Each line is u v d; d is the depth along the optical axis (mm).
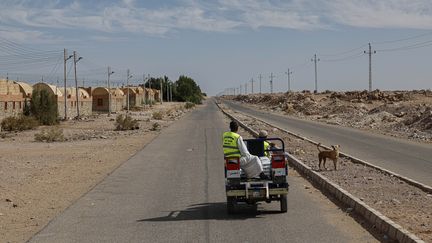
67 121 59031
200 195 13383
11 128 44938
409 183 14031
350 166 17875
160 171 18156
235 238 8914
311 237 8844
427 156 20938
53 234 9547
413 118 38750
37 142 33719
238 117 64062
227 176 10680
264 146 11648
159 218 10727
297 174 16891
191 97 173375
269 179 10883
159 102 146875
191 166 19359
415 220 9492
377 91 89188
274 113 79250
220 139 32406
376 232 9102
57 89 65125
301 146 26016
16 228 10172
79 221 10594
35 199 13336
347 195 11727
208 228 9727
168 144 29391
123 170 18609
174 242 8766
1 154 25375
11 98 49438
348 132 36125
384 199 11727
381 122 44812
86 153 25641
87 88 88750
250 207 11664
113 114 77188
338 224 9766
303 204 11859
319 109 73375
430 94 86125
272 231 9344
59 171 18938
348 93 93562
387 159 20031
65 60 61625
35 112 52500
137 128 46062
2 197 13586
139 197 13234
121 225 10148
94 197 13297
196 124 51625
